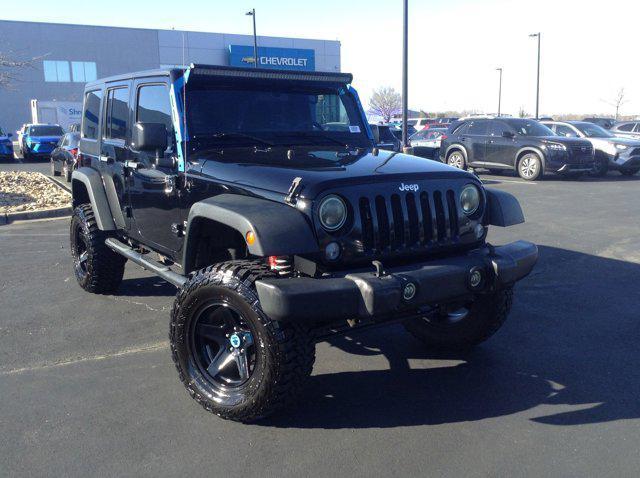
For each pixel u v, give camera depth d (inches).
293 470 123.0
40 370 171.2
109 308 225.0
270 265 139.5
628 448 129.6
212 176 155.2
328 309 125.0
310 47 1897.1
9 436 135.8
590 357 179.3
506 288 153.9
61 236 358.3
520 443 132.3
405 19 683.4
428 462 125.4
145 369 171.8
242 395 136.4
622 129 885.2
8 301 233.8
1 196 494.0
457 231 153.6
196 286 140.4
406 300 131.3
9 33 1672.0
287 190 136.6
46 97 1747.0
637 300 232.1
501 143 673.0
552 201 489.1
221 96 176.1
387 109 2335.1
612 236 347.6
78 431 138.1
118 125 211.0
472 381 164.1
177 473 122.0
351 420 143.3
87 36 1760.6
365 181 139.3
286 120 187.3
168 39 1844.2
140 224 197.6
